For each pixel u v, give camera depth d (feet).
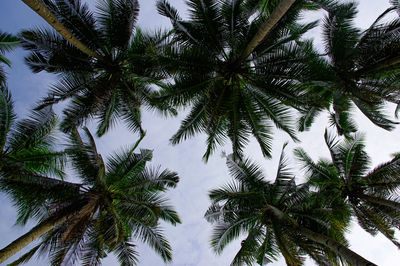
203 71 28.32
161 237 30.27
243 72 30.35
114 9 29.99
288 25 28.58
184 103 29.50
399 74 31.50
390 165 33.60
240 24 28.68
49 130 29.35
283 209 32.09
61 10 27.76
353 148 34.83
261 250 32.81
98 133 34.81
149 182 30.17
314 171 36.73
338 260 29.50
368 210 34.94
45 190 25.81
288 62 27.04
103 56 32.27
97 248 28.25
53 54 29.53
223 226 32.45
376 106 32.22
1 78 29.94
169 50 25.66
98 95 30.07
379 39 30.50
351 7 30.04
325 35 32.94
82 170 28.94
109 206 28.32
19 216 30.76
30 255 26.12
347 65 31.53
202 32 28.71
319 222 29.66
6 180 24.72
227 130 30.55
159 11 27.76
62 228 27.37
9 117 25.49
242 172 32.76
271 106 30.12
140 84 36.42
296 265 24.08
